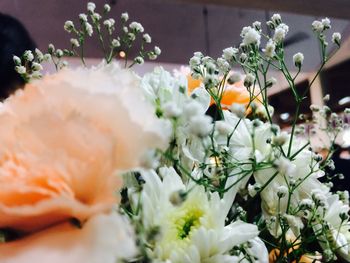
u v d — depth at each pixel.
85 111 0.13
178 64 1.82
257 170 0.21
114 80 0.13
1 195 0.12
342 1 1.44
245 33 0.25
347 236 0.24
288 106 1.14
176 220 0.18
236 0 1.42
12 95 0.15
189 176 0.19
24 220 0.12
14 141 0.13
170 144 0.20
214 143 0.21
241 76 0.23
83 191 0.12
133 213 0.17
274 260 0.23
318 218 0.22
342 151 0.66
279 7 1.43
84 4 1.37
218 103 0.23
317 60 1.71
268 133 0.22
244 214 0.21
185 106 0.16
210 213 0.18
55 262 0.11
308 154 0.23
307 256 0.24
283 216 0.21
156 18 1.59
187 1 1.44
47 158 0.11
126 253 0.11
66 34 1.44
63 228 0.12
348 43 1.83
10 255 0.11
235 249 0.19
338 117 0.29
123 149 0.12
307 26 1.61
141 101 0.13
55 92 0.13
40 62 0.30
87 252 0.11
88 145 0.12
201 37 1.76
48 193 0.12
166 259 0.17
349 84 2.07
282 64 0.25
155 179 0.18
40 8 1.35
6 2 1.32
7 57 0.46
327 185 0.26
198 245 0.17
